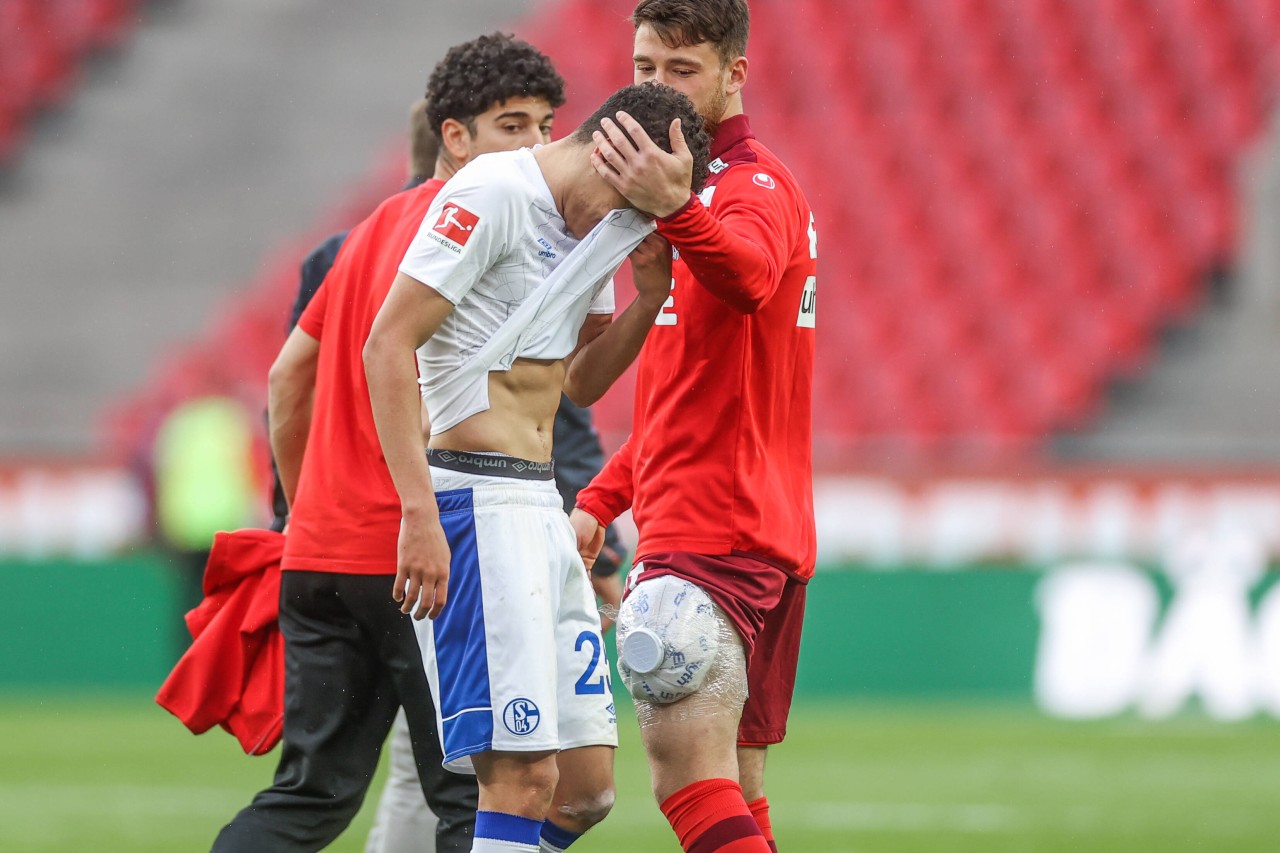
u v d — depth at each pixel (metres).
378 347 11.68
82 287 57.62
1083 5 58.34
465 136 16.00
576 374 13.30
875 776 30.06
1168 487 39.00
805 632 40.06
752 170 12.88
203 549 40.53
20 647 40.78
